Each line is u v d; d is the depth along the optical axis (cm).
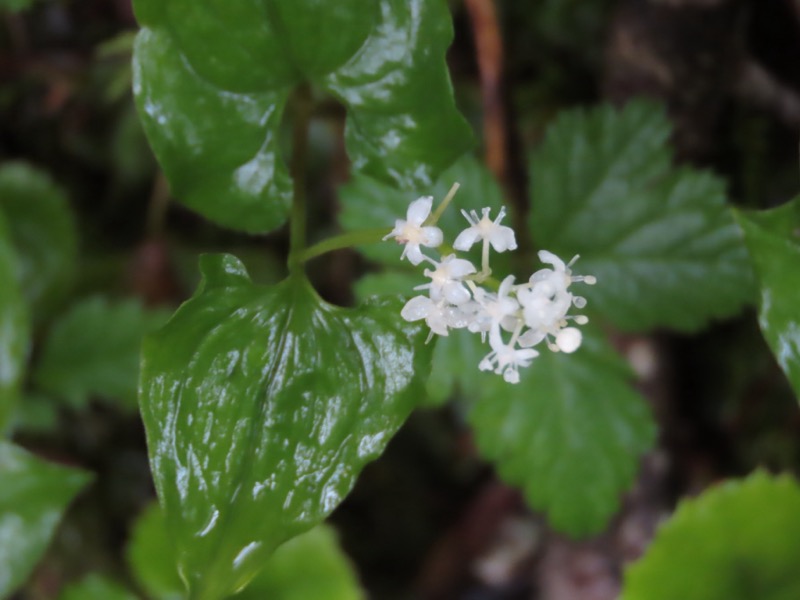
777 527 18
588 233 18
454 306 13
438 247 13
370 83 13
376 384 13
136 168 23
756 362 21
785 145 20
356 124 14
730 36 19
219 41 13
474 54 22
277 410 13
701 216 18
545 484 18
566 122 18
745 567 18
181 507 13
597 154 18
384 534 24
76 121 23
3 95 23
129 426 24
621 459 18
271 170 14
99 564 23
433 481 24
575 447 18
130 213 24
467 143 14
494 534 23
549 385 18
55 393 22
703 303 18
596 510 18
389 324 13
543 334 13
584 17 20
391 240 17
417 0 13
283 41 13
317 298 13
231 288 13
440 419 24
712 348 21
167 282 23
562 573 22
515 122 20
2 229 18
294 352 13
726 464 21
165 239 24
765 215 13
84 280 23
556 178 18
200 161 14
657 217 18
